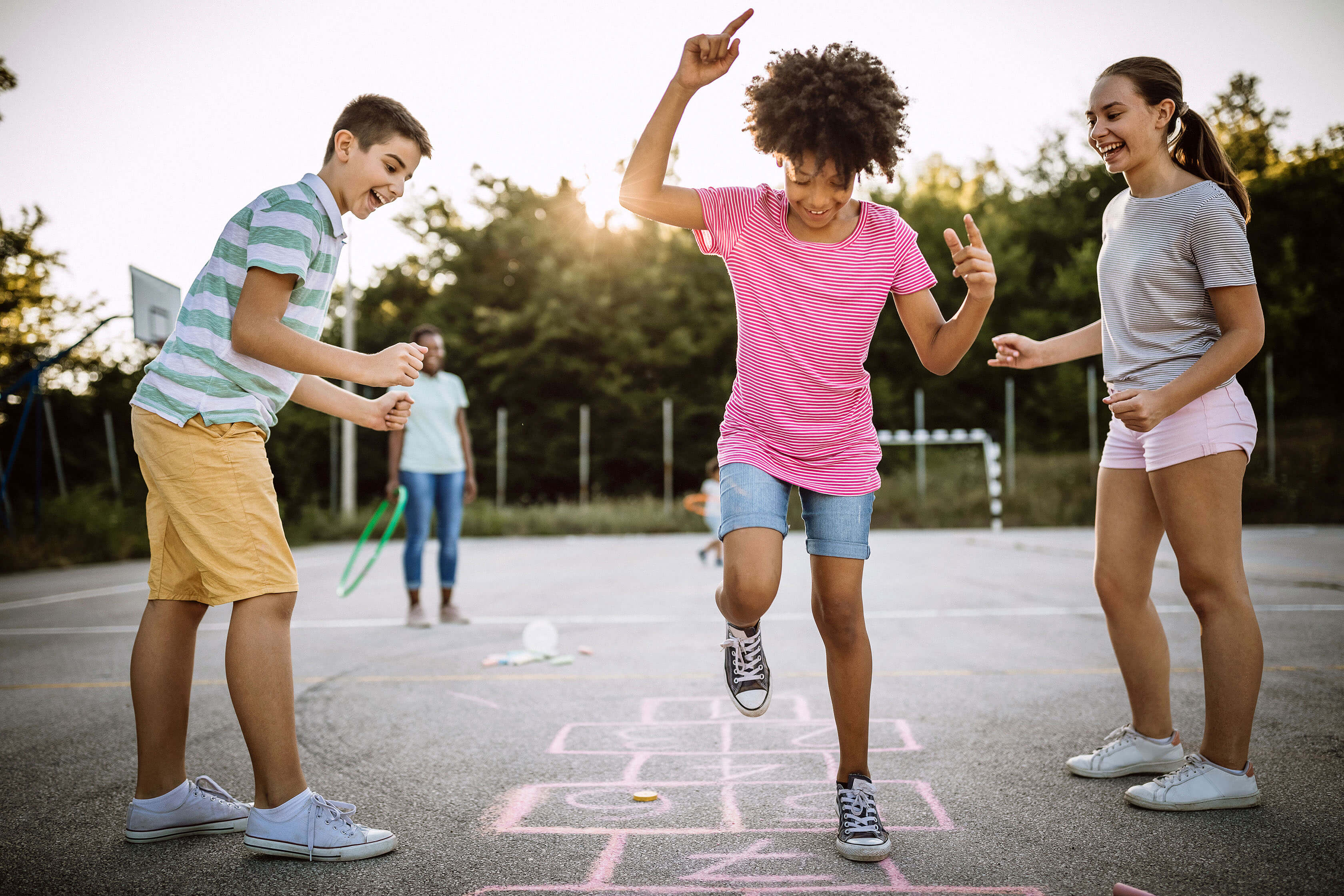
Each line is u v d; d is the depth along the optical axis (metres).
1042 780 2.56
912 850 2.06
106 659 4.79
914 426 26.36
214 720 3.38
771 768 2.73
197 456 2.07
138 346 18.00
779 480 2.21
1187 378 2.29
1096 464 19.47
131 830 2.17
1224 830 2.14
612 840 2.15
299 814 2.07
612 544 15.48
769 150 2.06
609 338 26.81
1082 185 29.14
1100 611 6.02
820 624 2.23
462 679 4.11
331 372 2.08
